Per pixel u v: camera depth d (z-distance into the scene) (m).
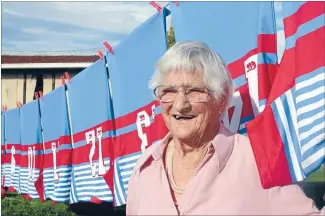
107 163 5.04
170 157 2.35
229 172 2.16
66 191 6.37
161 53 3.75
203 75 2.17
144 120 4.11
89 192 5.50
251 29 2.91
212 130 2.23
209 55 2.20
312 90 2.44
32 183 8.23
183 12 3.33
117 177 4.65
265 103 2.81
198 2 3.23
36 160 7.96
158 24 3.78
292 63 2.62
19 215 8.64
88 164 5.52
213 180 2.16
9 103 16.08
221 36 3.10
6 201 9.39
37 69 16.03
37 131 7.86
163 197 2.25
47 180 7.46
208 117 2.19
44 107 7.44
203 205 2.13
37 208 8.77
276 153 2.46
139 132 4.20
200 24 3.22
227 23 3.05
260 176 2.14
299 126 2.48
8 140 9.69
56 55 16.11
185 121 2.21
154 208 2.26
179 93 2.19
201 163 2.19
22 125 8.72
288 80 2.61
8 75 16.12
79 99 5.72
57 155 6.88
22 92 16.09
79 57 16.05
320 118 2.40
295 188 2.15
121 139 4.54
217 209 2.10
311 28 2.46
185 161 2.26
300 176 2.45
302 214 2.09
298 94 2.50
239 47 2.98
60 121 6.64
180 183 2.27
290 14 2.61
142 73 4.06
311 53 2.46
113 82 4.63
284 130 2.54
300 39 2.51
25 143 8.58
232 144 2.22
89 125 5.45
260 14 2.86
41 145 7.88
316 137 2.40
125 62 4.36
